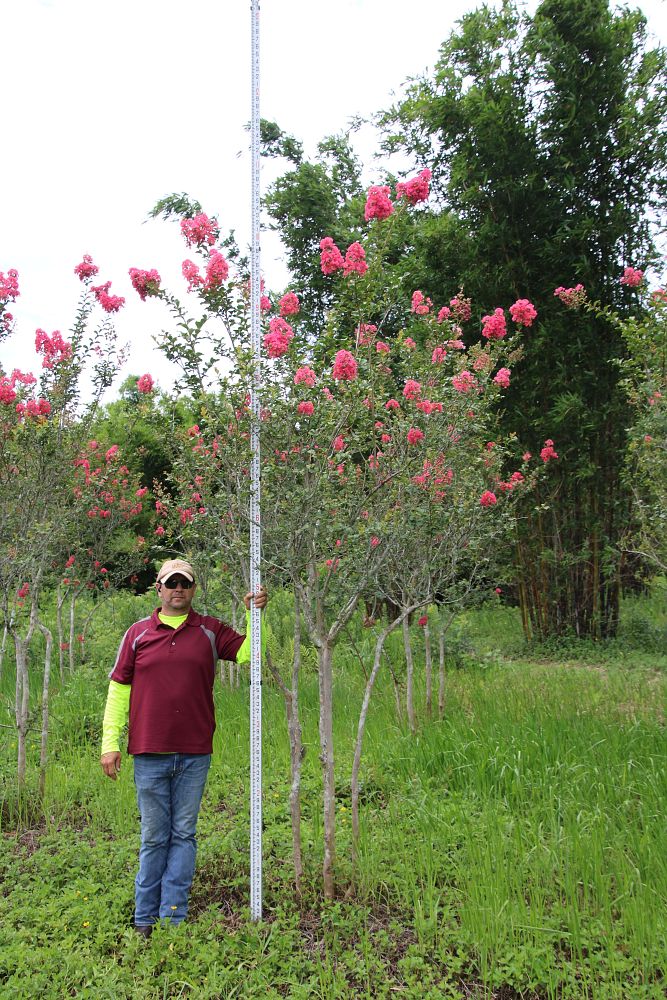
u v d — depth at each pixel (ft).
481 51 32.01
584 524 33.22
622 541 26.11
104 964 9.86
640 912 10.05
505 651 33.68
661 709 20.44
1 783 15.99
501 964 9.69
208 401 11.12
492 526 19.61
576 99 30.76
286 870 12.10
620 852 11.52
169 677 10.92
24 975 9.62
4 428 15.57
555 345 31.40
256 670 10.82
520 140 30.81
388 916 11.05
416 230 32.76
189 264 11.23
